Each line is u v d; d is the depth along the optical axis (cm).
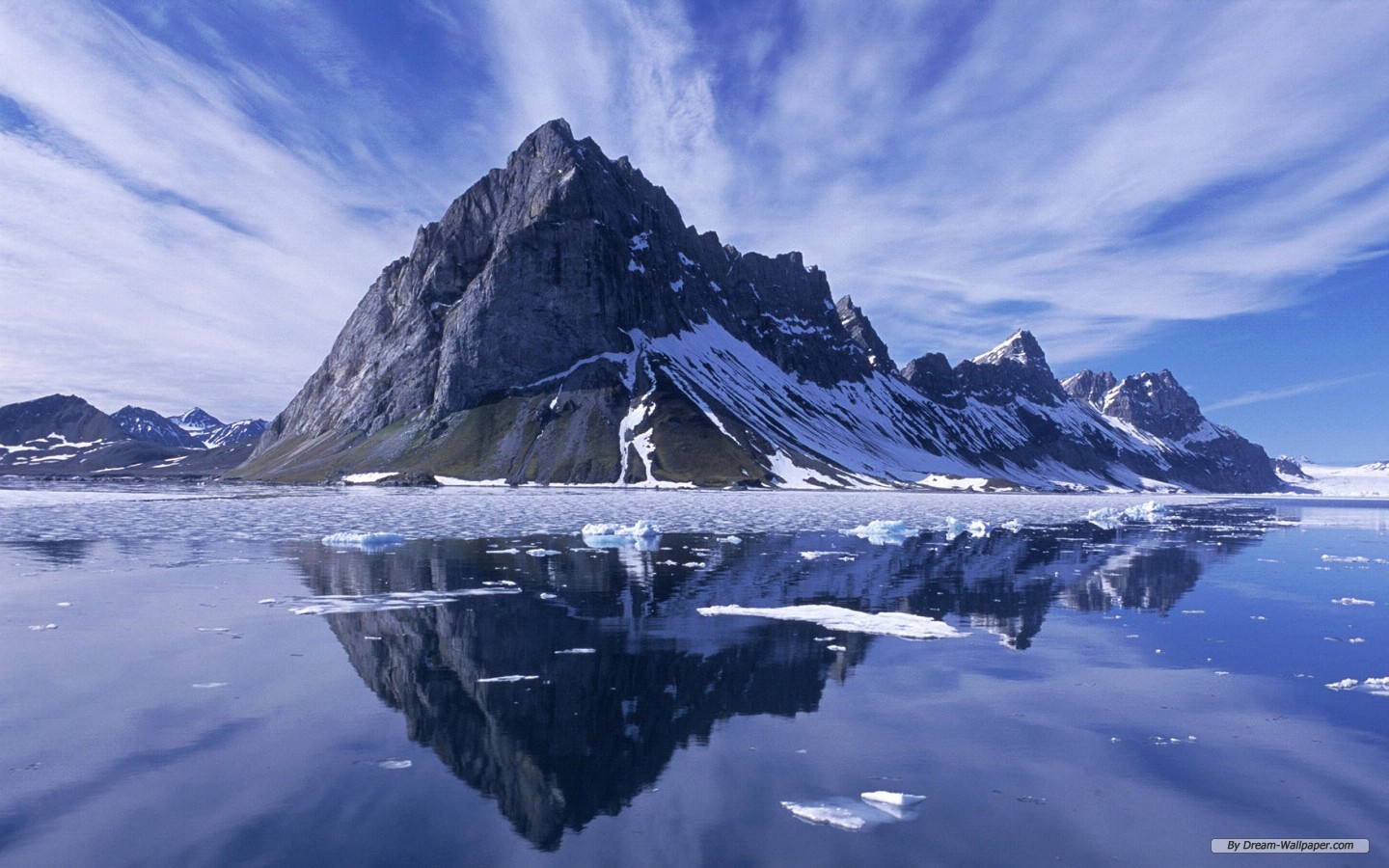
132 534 6109
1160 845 1488
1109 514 11638
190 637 2845
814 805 1623
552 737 1975
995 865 1398
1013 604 3806
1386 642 3055
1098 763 1869
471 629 3050
